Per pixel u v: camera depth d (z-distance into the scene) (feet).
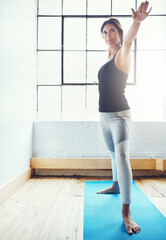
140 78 10.15
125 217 4.49
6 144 6.47
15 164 7.32
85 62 10.20
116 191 6.72
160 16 10.09
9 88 6.69
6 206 5.76
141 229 4.35
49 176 9.39
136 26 4.11
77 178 9.04
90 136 9.51
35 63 10.00
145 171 9.46
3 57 6.15
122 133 4.76
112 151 6.12
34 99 9.86
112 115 4.95
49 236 4.15
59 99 10.19
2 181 6.16
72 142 9.52
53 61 10.23
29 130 9.04
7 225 4.62
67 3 10.19
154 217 4.95
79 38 10.21
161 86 10.07
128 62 4.82
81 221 4.83
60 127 9.55
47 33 10.21
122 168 4.57
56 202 6.07
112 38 5.49
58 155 9.51
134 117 10.12
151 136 9.39
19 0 7.60
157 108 10.12
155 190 7.21
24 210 5.48
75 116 10.18
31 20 9.30
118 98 4.92
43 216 5.10
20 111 7.84
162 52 10.12
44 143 9.54
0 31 5.91
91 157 9.46
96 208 5.53
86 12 10.18
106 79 5.05
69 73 10.21
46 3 10.19
